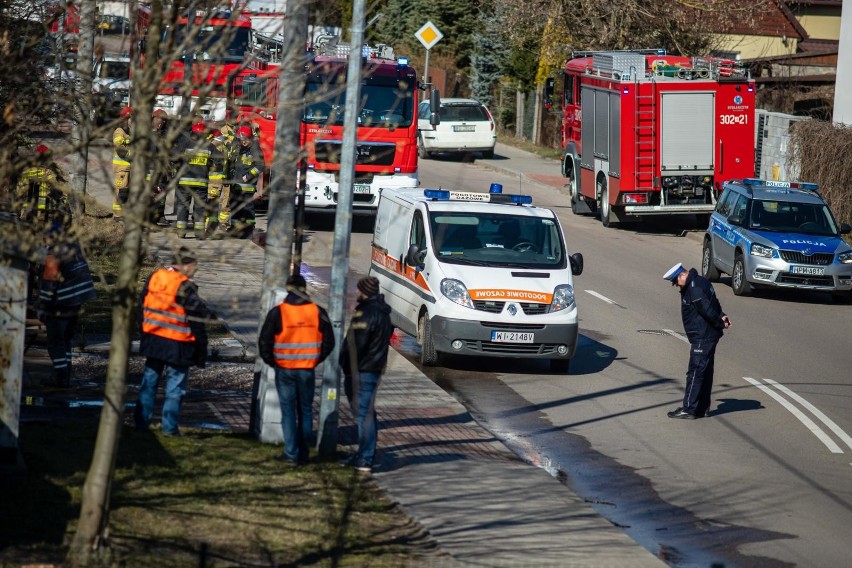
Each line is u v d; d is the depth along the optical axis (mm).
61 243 26469
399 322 47125
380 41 149500
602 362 45875
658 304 58156
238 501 25062
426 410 36562
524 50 132625
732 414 38656
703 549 25906
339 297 29750
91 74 25500
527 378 42844
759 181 66688
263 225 73188
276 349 27969
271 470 27688
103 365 37812
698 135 79250
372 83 71188
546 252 44969
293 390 28141
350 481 27734
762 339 51844
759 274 61375
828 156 77312
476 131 121562
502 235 45000
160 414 32688
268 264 29984
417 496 27375
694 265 71625
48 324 33562
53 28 32594
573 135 93125
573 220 88188
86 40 30109
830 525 27969
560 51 112562
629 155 79000
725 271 65062
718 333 37688
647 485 30719
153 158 20188
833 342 52000
